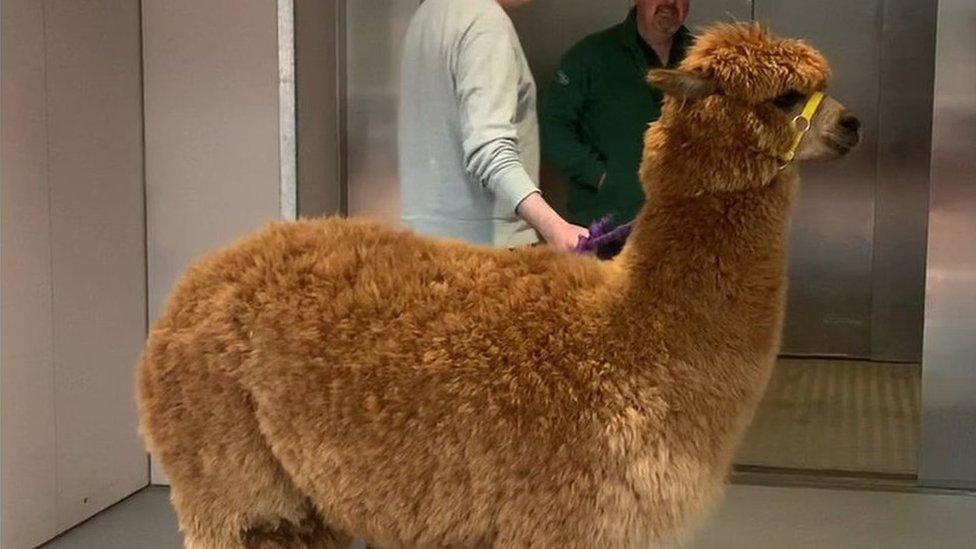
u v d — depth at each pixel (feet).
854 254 12.75
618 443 5.00
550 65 8.84
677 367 5.08
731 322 5.12
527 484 5.08
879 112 12.36
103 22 10.34
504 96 6.78
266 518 5.79
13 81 9.25
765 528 9.74
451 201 7.07
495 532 5.23
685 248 5.15
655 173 5.29
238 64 10.67
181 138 10.86
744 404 5.23
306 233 5.78
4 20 9.12
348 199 9.27
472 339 5.17
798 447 11.62
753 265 5.13
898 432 11.83
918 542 9.42
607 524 5.04
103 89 10.39
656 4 7.86
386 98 9.15
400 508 5.30
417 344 5.22
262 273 5.59
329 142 9.09
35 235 9.59
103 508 10.73
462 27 6.88
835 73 12.27
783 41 5.29
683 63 5.37
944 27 10.63
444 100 7.03
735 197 5.14
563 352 5.11
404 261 5.52
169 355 5.68
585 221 7.94
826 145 5.26
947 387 11.03
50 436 9.90
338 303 5.37
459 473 5.16
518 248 5.77
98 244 10.44
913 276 12.70
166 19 10.70
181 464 5.77
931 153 10.91
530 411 5.08
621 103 7.97
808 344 13.03
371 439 5.25
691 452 5.12
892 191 12.51
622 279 5.29
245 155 10.80
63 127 9.89
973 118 10.71
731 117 5.08
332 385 5.29
